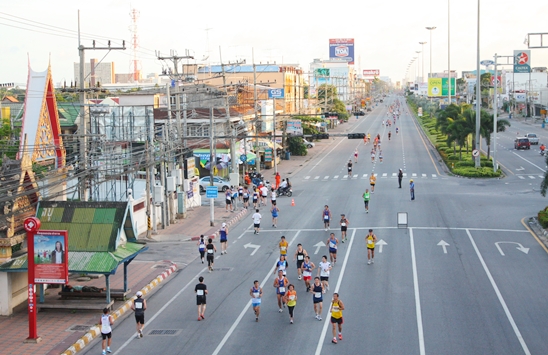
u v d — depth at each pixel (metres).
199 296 25.86
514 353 21.41
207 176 69.19
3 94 100.12
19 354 22.16
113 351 22.58
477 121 76.62
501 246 38.03
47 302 27.62
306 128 113.44
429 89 193.88
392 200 55.44
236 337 23.66
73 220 28.05
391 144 114.81
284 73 124.62
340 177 74.12
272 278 32.34
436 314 25.72
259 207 55.62
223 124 73.50
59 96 82.94
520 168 78.19
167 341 23.50
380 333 23.58
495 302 27.25
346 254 36.69
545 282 30.31
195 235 44.00
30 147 38.81
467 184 65.50
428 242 39.22
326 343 22.64
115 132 55.22
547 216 43.00
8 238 26.94
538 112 176.50
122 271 34.31
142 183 53.31
